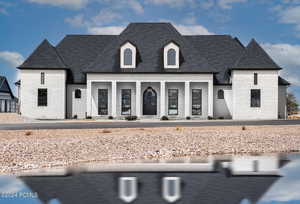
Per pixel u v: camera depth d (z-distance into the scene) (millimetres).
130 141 17844
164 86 36594
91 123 29609
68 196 8188
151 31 39938
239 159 14445
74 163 13195
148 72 36500
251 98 37000
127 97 37500
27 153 14461
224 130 22984
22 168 11992
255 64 37062
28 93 37406
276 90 36875
